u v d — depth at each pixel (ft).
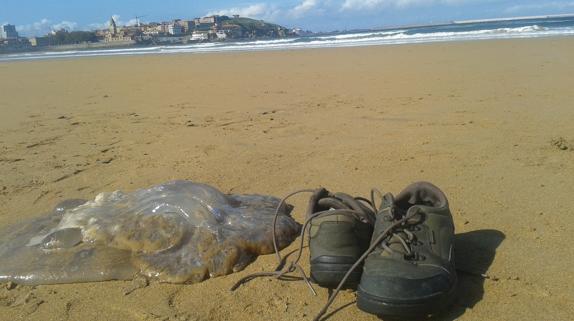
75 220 1.92
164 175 2.84
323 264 1.50
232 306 1.51
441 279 1.35
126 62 13.73
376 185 2.43
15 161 3.39
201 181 2.66
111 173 2.98
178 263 1.69
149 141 3.75
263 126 3.97
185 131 4.00
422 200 1.69
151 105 5.46
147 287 1.63
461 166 2.64
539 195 2.18
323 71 7.75
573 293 1.45
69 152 3.57
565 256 1.65
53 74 10.75
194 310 1.50
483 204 2.11
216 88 6.54
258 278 1.65
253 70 8.71
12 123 4.83
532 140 3.07
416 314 1.31
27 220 2.22
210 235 1.77
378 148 3.08
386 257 1.43
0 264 1.79
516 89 4.91
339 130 3.65
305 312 1.45
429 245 1.44
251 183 2.58
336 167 2.76
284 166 2.84
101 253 1.77
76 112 5.30
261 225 1.88
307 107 4.69
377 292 1.32
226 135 3.74
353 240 1.52
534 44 9.93
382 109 4.34
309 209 1.68
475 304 1.42
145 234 1.79
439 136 3.28
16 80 9.65
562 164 2.58
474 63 7.40
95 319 1.49
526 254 1.67
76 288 1.66
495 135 3.23
